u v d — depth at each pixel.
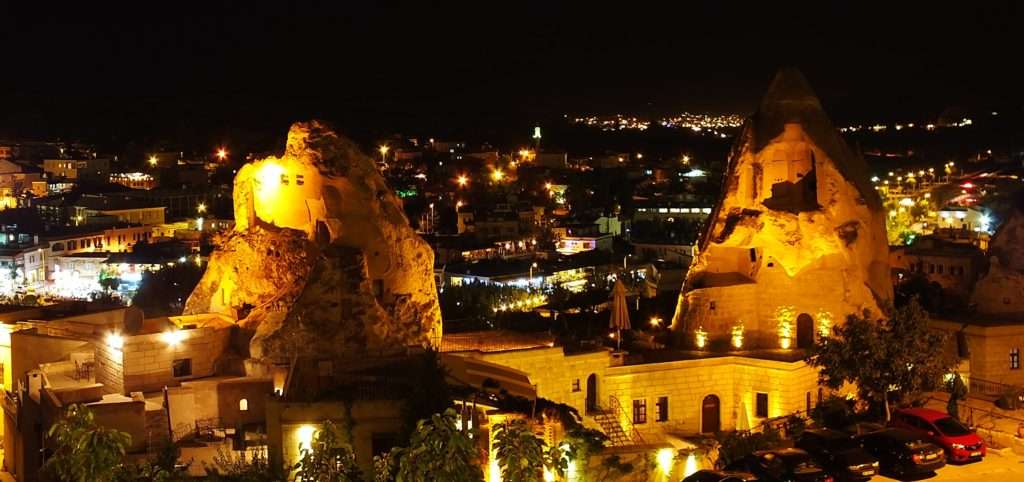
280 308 61.75
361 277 58.62
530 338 68.38
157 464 42.81
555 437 51.41
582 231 181.88
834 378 59.91
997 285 78.38
